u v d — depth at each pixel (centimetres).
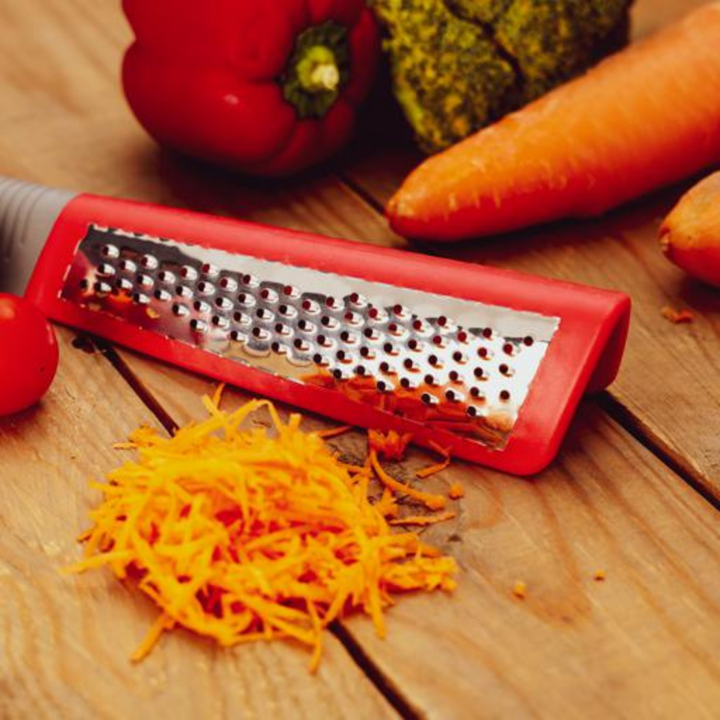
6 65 77
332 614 53
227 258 60
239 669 52
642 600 54
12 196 64
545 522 56
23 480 57
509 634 53
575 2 69
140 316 61
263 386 60
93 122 74
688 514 56
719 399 60
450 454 58
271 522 55
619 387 60
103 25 81
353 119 71
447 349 58
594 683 52
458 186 66
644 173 68
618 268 66
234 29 66
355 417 59
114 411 60
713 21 69
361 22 69
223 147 69
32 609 54
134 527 54
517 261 66
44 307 63
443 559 54
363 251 59
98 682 52
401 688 52
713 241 62
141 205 62
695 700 52
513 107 70
